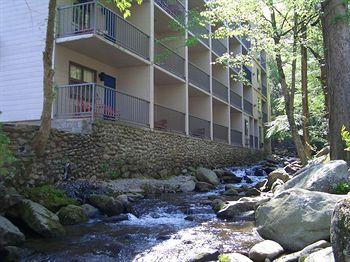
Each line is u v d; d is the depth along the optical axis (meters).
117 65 15.41
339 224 3.60
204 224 7.92
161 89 19.00
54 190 8.79
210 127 21.67
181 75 18.48
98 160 11.46
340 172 7.04
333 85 9.20
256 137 33.31
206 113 21.83
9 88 13.05
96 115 12.09
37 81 12.75
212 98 22.56
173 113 17.56
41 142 9.09
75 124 11.51
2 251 5.79
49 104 9.03
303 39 13.63
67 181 10.09
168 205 9.91
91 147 11.21
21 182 8.72
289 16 13.62
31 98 12.77
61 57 12.81
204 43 21.48
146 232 7.29
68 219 7.79
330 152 9.13
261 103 35.25
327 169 7.13
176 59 18.06
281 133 23.05
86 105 12.52
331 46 9.37
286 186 7.72
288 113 13.70
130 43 14.64
